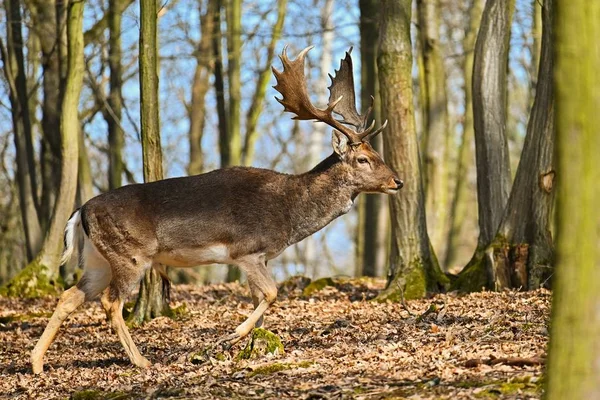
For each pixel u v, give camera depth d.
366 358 10.19
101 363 12.16
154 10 15.22
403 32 16.38
